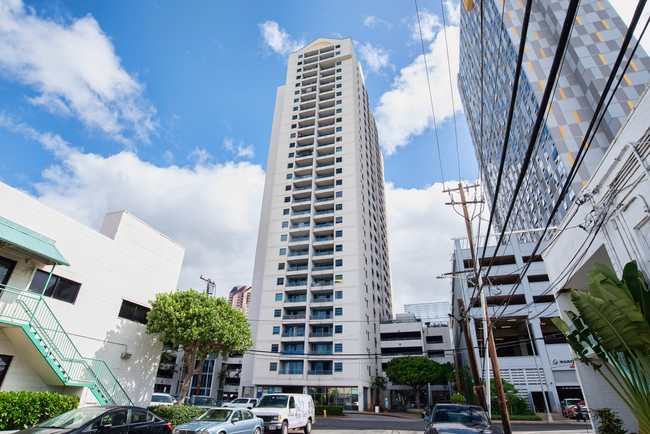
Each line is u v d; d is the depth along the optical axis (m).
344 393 46.34
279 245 59.47
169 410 17.55
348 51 79.06
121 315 20.20
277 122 78.88
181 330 20.66
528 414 34.53
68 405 13.92
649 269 9.13
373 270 63.88
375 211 74.62
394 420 32.25
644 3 4.12
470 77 85.19
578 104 44.22
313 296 55.06
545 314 41.22
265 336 52.44
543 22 51.56
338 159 64.94
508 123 5.91
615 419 11.73
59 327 16.22
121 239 20.78
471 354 19.50
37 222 15.84
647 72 40.94
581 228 13.01
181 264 25.72
